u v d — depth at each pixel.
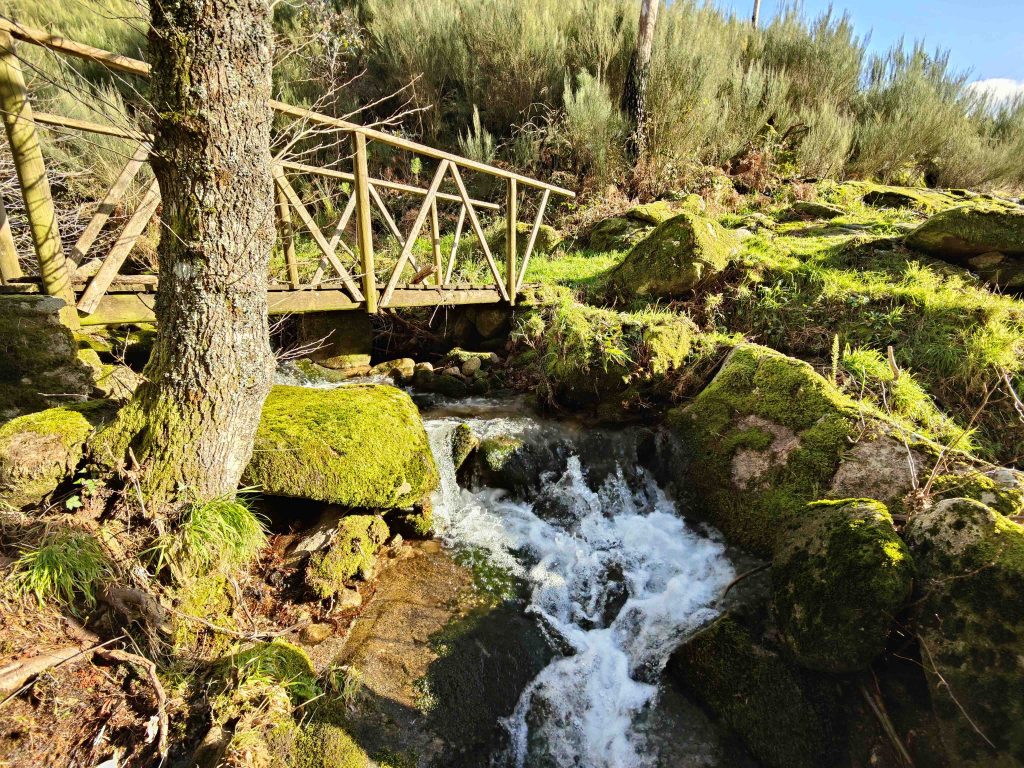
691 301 5.20
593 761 2.50
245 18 2.08
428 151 4.41
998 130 10.79
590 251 7.45
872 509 2.53
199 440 2.40
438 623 2.84
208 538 2.36
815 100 10.27
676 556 3.43
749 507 3.36
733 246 5.50
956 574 2.17
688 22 9.64
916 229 5.27
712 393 4.01
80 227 5.12
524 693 2.68
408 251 4.50
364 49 9.36
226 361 2.37
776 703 2.43
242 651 2.37
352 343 5.16
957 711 2.03
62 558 2.08
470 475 3.97
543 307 5.39
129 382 3.34
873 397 3.75
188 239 2.21
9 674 1.85
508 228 5.31
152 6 2.00
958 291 4.57
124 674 2.09
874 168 9.63
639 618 3.08
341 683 2.40
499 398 4.87
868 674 2.35
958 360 3.97
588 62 9.24
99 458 2.36
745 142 9.23
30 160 2.82
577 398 4.57
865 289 4.77
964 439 3.38
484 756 2.38
